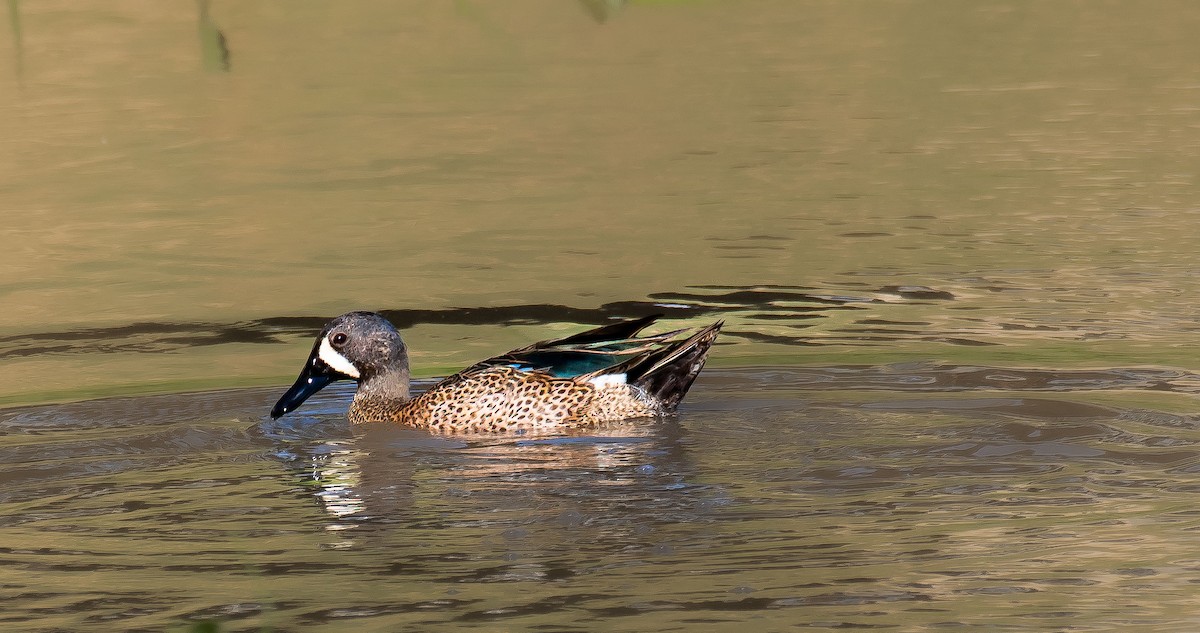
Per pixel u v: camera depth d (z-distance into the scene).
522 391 12.36
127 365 14.62
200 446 11.94
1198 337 14.14
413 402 12.80
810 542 8.99
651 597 8.16
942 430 11.41
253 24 37.50
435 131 26.95
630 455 11.16
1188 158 23.20
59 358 14.94
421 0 39.22
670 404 12.33
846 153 24.59
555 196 22.23
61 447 11.84
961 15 40.19
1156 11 39.97
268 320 16.25
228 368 14.50
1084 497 9.71
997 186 21.84
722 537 9.15
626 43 37.06
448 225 20.48
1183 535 8.93
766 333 14.93
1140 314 15.04
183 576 8.73
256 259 18.97
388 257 18.88
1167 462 10.45
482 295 16.97
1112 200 20.61
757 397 12.66
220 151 25.52
